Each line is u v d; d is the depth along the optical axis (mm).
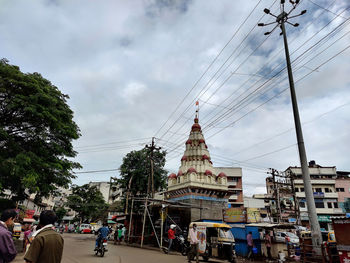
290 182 36844
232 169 53094
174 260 12977
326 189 47906
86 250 16516
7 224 4055
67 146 17859
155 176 32344
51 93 16828
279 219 30984
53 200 66062
